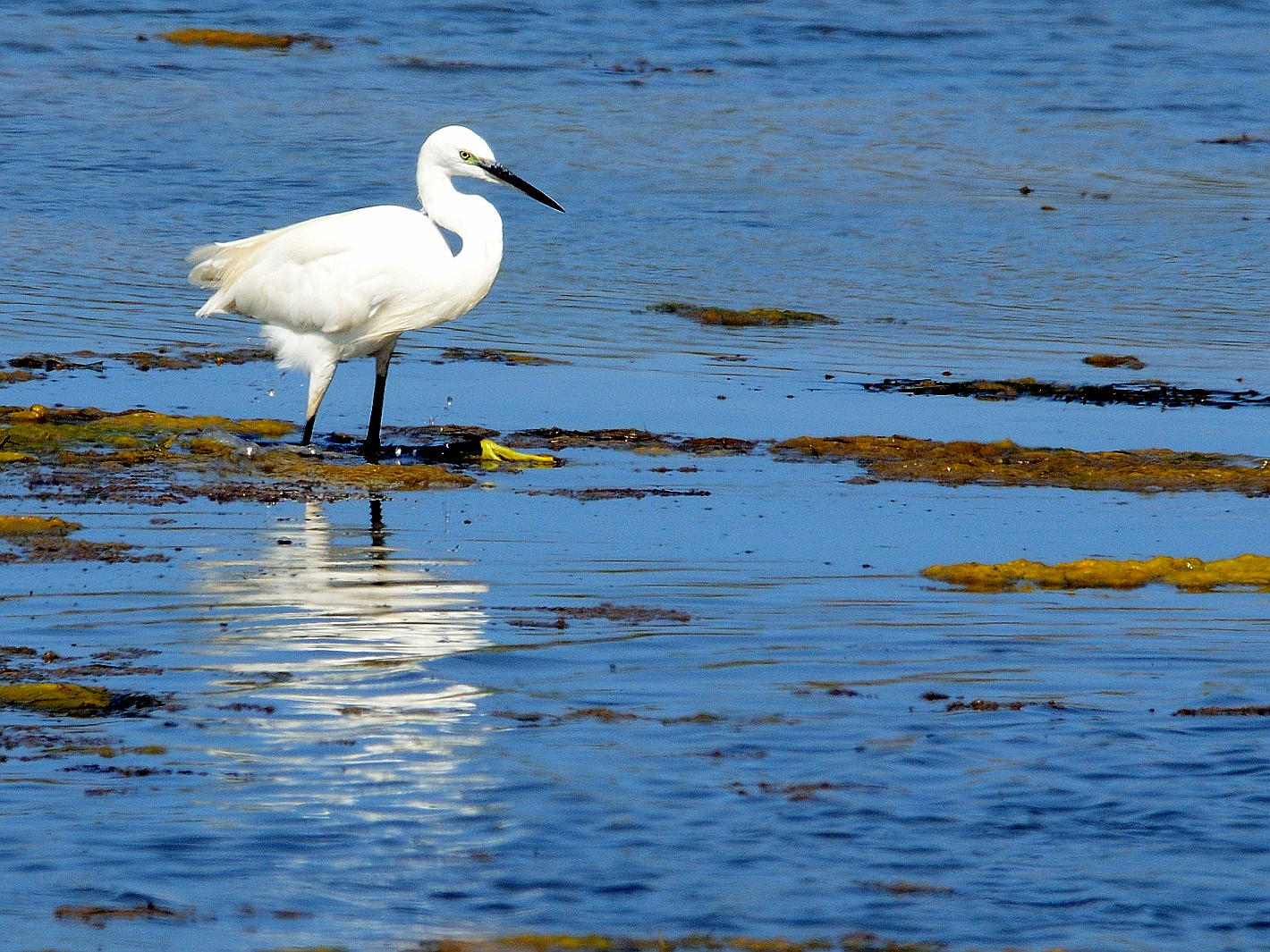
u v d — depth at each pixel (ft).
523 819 24.50
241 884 22.50
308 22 149.07
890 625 34.50
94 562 37.99
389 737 27.43
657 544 41.14
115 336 65.41
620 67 136.98
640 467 50.42
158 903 21.94
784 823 24.50
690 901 22.25
